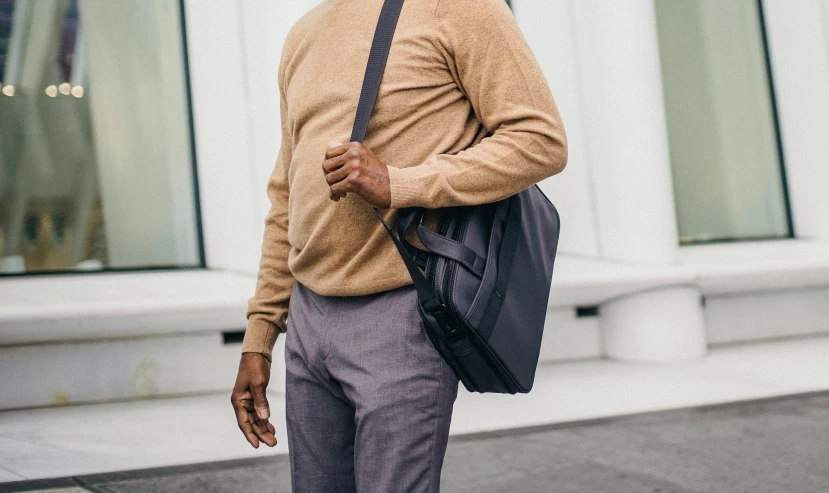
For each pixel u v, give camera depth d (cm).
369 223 139
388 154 138
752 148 673
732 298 608
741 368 504
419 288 130
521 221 142
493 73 135
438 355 137
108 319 422
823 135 667
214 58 503
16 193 485
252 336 164
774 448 326
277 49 461
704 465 307
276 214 166
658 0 653
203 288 463
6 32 488
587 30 562
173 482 281
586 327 565
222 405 428
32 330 413
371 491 134
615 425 371
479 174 131
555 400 429
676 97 653
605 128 557
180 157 519
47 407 432
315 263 146
